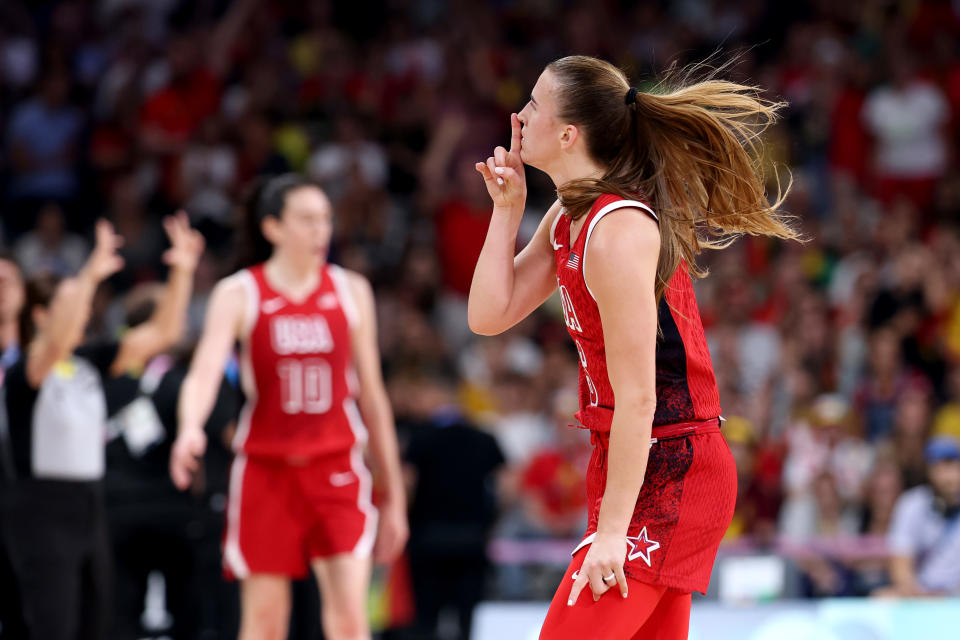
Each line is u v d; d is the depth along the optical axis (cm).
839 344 2548
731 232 822
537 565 1800
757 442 2108
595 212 758
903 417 2108
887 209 3147
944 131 3212
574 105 788
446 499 1784
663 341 770
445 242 2906
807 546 1780
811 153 3212
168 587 1588
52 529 1245
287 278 1256
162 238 2850
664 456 766
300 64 3478
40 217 2900
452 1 3622
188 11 3612
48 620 1239
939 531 1794
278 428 1222
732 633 1698
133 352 1337
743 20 3609
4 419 1254
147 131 3150
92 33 3531
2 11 3516
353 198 2919
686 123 782
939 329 2638
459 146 3142
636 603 754
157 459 1548
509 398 2270
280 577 1227
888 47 3359
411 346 2345
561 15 3641
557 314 2691
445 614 1791
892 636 1698
